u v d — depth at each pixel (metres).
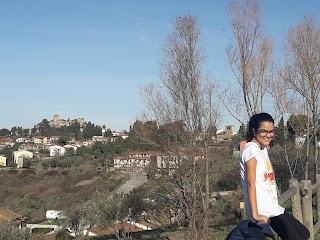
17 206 47.75
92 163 65.69
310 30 21.02
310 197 5.23
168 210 26.86
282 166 21.88
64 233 34.34
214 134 21.33
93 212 32.03
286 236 3.26
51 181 57.75
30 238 23.48
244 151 3.31
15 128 168.75
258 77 20.25
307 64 20.78
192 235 18.73
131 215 28.66
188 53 22.12
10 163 82.50
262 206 3.21
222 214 24.31
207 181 20.36
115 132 152.62
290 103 21.52
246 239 3.11
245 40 20.62
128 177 50.22
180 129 21.27
